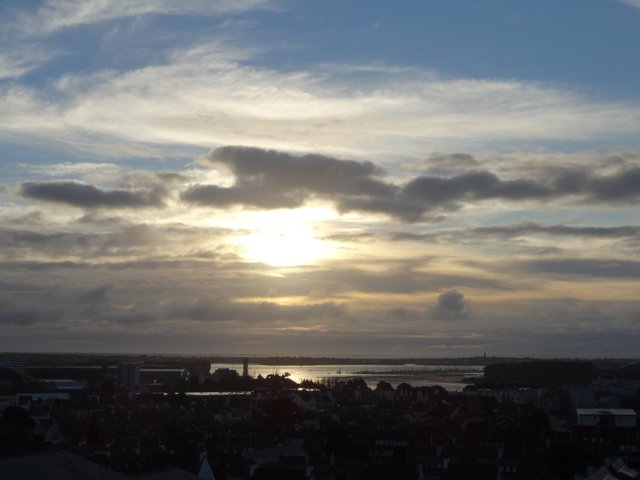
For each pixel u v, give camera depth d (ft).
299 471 640.17
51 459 318.65
